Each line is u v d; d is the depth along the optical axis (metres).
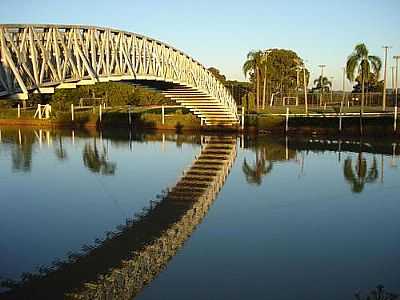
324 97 105.69
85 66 31.17
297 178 32.09
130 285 14.52
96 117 78.56
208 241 18.70
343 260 16.45
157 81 47.28
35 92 26.98
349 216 22.42
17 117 87.31
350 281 14.61
